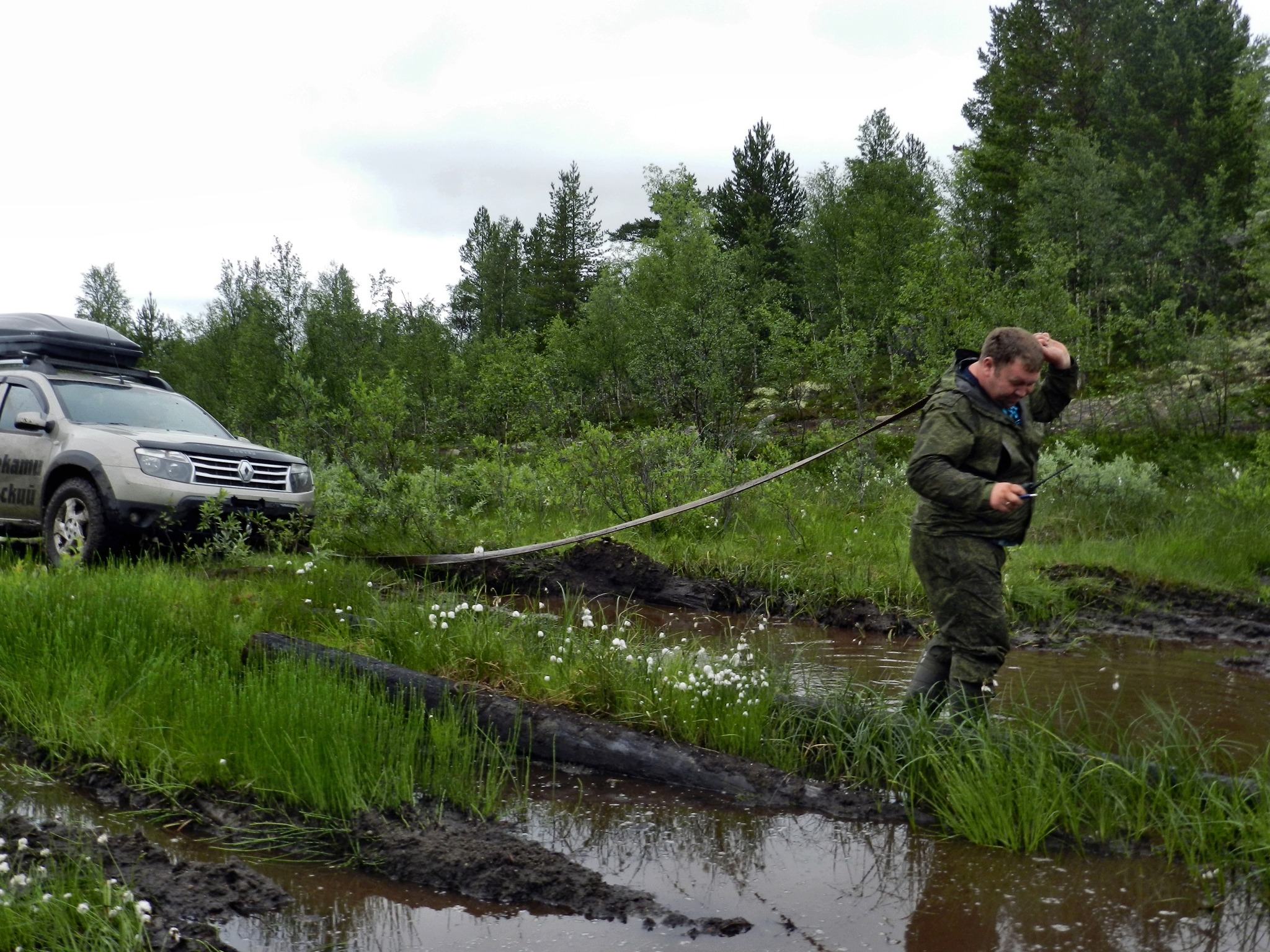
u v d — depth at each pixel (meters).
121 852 3.49
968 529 4.62
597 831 4.06
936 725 4.58
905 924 3.25
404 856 3.63
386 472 11.66
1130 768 4.18
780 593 8.99
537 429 17.30
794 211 51.53
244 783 4.19
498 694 5.18
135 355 10.83
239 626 6.07
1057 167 38.06
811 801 4.35
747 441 18.14
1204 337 22.64
